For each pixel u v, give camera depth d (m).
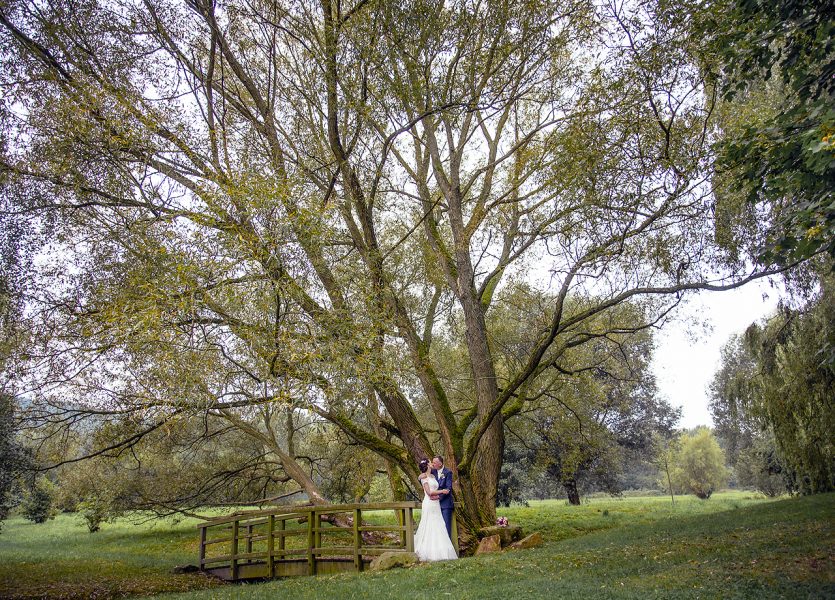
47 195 12.48
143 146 12.14
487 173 17.77
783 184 7.76
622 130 11.30
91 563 16.83
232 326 10.66
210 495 22.03
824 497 16.34
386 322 12.83
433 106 13.55
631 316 17.27
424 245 18.20
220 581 13.91
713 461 58.91
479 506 15.52
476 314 16.66
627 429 40.88
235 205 10.93
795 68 8.74
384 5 12.22
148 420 13.64
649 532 13.29
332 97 13.26
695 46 10.26
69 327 11.85
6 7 11.94
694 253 12.44
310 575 11.92
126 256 12.11
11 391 12.26
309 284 11.79
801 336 19.36
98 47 13.02
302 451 25.08
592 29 12.38
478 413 16.39
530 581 7.95
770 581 6.65
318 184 14.07
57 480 26.31
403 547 11.82
